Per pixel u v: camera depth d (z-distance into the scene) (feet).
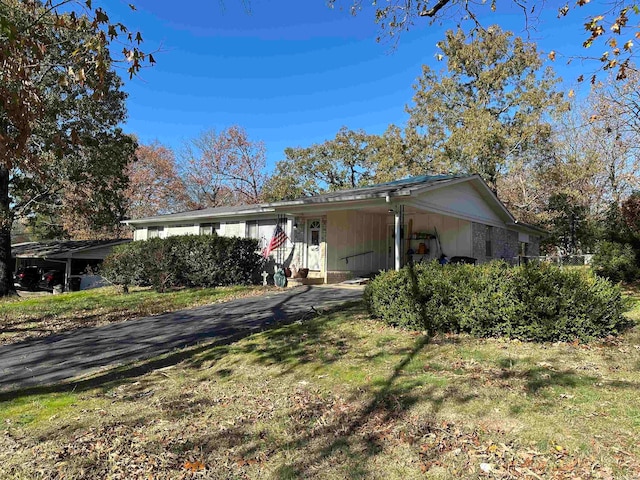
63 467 10.51
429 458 10.05
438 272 22.54
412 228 50.37
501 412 12.08
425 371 15.98
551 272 19.25
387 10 23.52
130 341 24.56
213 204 124.98
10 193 62.85
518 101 89.66
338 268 47.62
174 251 48.73
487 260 53.01
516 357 16.80
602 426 10.85
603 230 52.85
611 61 19.01
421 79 100.53
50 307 38.47
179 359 20.40
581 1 17.35
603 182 80.84
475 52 91.81
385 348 19.21
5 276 58.90
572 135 86.53
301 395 14.78
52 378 18.52
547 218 86.63
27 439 12.17
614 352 16.70
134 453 11.17
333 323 24.38
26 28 15.37
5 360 21.47
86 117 59.67
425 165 93.97
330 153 114.93
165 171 120.47
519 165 84.38
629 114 43.57
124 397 15.61
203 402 14.74
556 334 18.37
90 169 62.59
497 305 19.53
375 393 14.26
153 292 46.16
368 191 40.68
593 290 18.71
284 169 117.60
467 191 48.11
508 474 9.18
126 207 110.11
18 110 14.85
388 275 24.16
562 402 12.44
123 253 54.65
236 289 43.73
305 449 10.98
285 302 34.22
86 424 13.16
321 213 47.24
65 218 83.51
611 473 8.91
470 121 86.79
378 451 10.56
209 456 10.89
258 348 20.70
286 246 52.49
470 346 18.58
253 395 15.14
